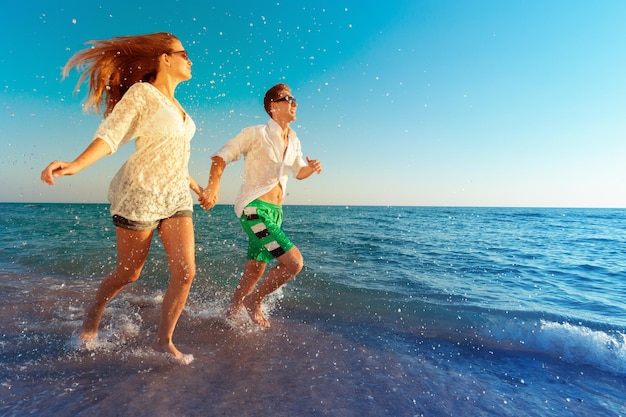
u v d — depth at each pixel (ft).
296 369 7.19
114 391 6.01
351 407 5.84
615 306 13.26
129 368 6.91
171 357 7.31
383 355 8.15
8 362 7.04
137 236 7.34
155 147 7.32
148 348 7.92
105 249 24.45
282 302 12.30
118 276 7.64
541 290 15.76
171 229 7.54
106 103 8.27
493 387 6.84
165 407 5.56
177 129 7.56
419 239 36.65
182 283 7.35
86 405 5.55
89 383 6.27
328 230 46.06
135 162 7.25
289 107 10.02
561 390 6.81
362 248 27.81
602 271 20.97
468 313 11.35
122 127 6.82
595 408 6.19
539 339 9.15
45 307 11.08
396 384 6.75
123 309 11.07
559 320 10.81
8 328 9.04
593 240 41.98
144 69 8.01
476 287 15.69
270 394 6.14
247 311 9.83
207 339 8.73
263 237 9.32
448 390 6.63
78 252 22.93
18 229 41.34
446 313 11.40
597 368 7.84
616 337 9.18
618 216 154.61
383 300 12.84
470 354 8.45
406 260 22.48
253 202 9.55
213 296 13.01
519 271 20.24
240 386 6.37
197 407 5.61
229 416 5.40
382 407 5.90
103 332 8.86
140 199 7.19
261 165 9.68
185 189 7.79
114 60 7.94
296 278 16.01
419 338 9.37
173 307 7.33
